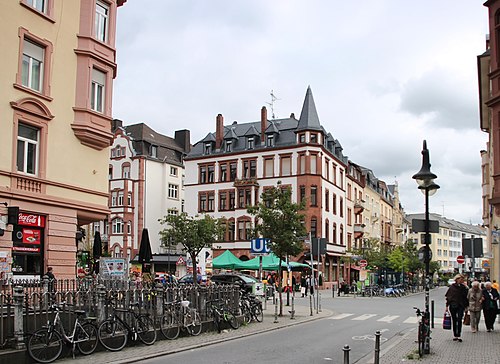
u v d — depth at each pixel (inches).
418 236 5748.0
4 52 762.8
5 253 741.9
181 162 3034.0
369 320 982.4
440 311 1238.3
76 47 888.3
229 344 650.2
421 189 594.6
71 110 874.1
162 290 664.4
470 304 768.9
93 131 889.5
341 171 2886.3
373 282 2326.5
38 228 816.3
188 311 711.1
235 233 2628.0
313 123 2561.5
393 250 2795.3
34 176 807.7
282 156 2573.8
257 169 2630.4
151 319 638.5
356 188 3196.4
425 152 594.9
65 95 864.9
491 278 1691.7
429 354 563.2
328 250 2600.9
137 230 2755.9
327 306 1348.4
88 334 542.6
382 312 1165.1
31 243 802.2
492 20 879.7
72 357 518.3
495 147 857.5
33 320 495.5
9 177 764.6
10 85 769.6
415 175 590.9
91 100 909.2
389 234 4153.5
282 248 1024.9
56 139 845.8
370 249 2361.0
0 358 448.1
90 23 905.5
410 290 2603.3
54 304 516.1
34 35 813.2
